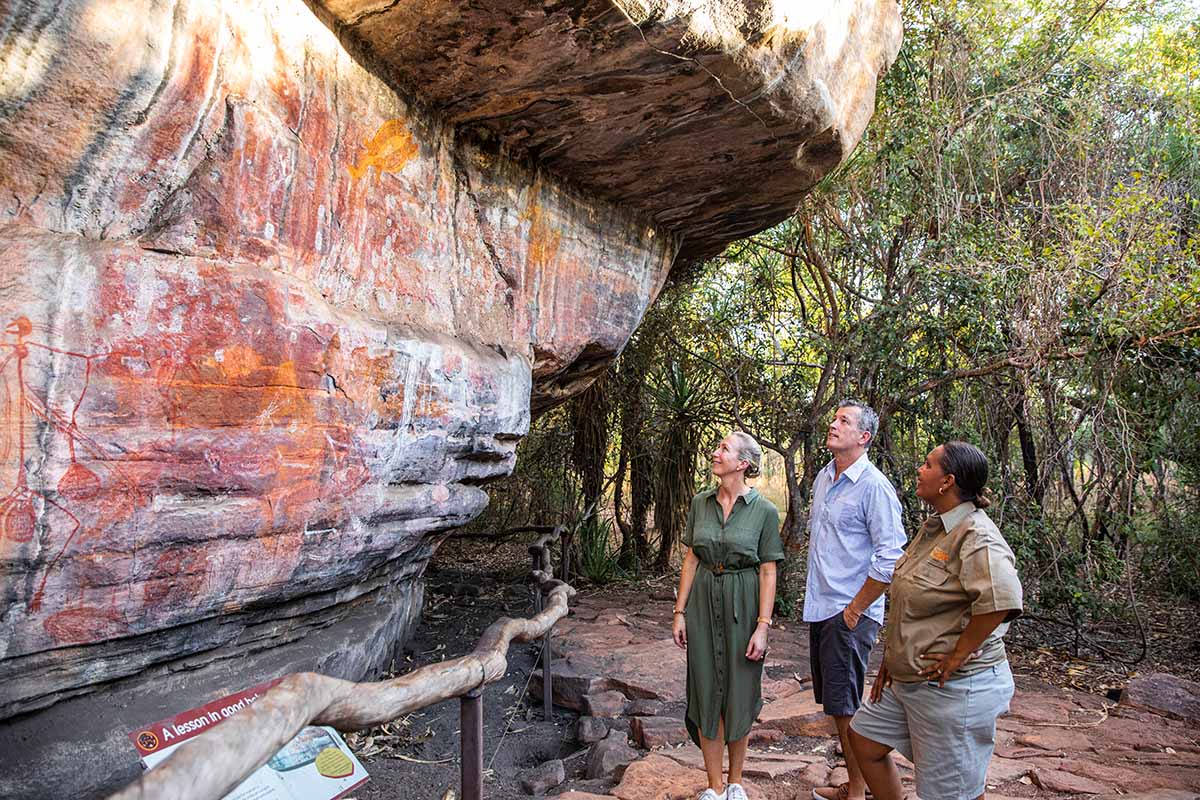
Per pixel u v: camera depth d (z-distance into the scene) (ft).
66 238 8.64
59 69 7.86
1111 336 23.76
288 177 11.00
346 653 14.35
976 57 28.14
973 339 27.14
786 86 14.88
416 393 14.10
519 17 11.54
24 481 8.22
